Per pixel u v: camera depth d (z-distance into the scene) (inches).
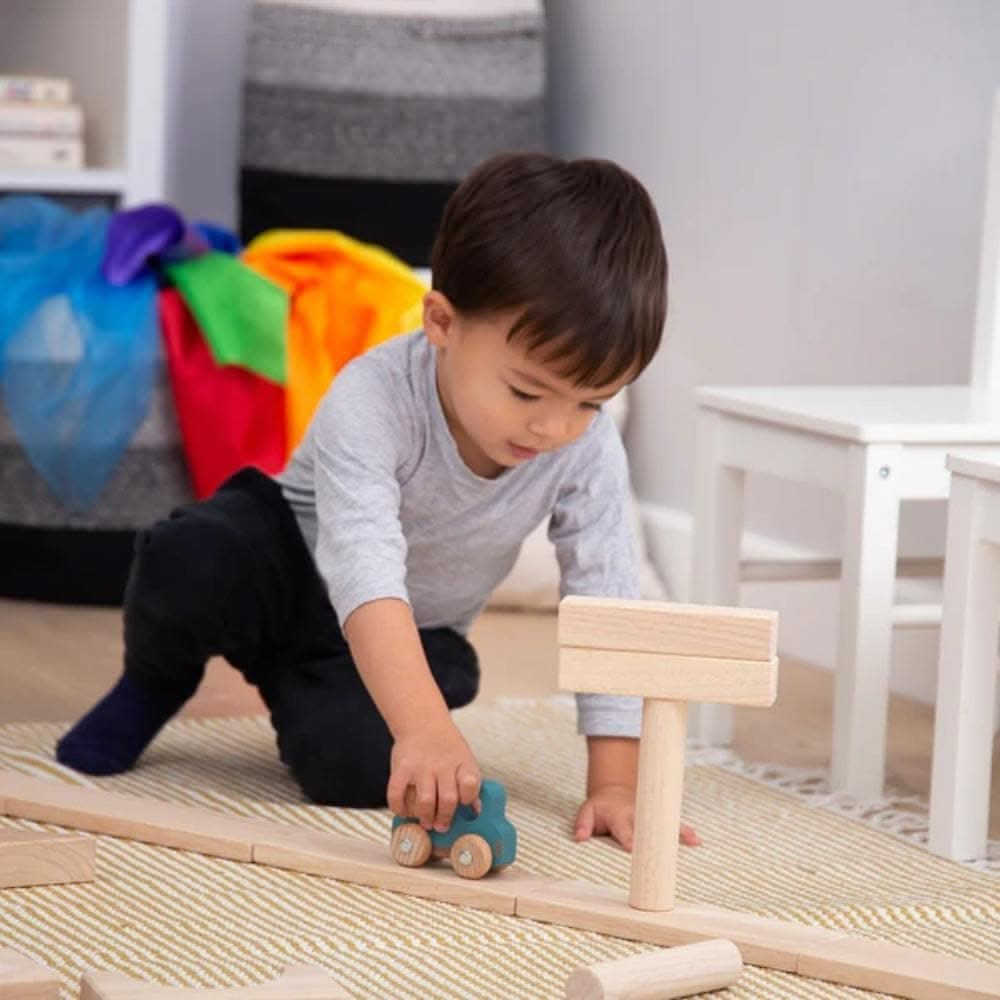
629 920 50.6
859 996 47.3
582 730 65.8
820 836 65.9
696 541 81.2
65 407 105.2
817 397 78.7
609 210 55.5
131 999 40.4
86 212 112.8
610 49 125.6
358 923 51.4
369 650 56.8
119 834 59.2
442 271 56.8
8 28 141.1
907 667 93.8
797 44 104.3
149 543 68.3
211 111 137.6
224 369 105.9
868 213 98.2
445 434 62.9
